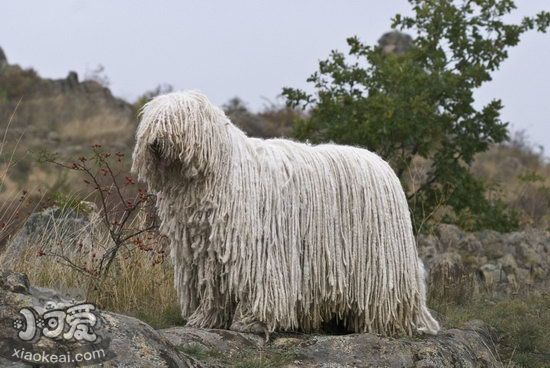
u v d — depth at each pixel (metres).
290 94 18.14
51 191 17.11
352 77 17.86
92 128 40.50
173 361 7.46
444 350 9.59
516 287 14.83
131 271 11.58
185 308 9.56
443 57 17.98
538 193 25.67
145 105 9.04
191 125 8.70
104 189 12.62
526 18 17.98
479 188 17.98
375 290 9.53
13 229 13.70
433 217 17.44
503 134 17.73
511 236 17.12
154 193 9.38
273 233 9.11
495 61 17.92
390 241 9.59
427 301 13.23
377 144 16.92
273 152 9.34
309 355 8.88
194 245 9.10
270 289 9.09
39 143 36.91
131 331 7.44
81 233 12.45
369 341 9.18
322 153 9.64
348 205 9.51
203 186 8.94
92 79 50.34
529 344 11.50
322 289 9.39
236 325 9.16
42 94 46.84
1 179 13.49
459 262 15.06
